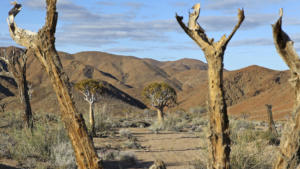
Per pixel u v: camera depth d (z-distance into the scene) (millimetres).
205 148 8391
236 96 124375
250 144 8680
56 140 11242
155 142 17328
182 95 154375
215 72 3408
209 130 3494
